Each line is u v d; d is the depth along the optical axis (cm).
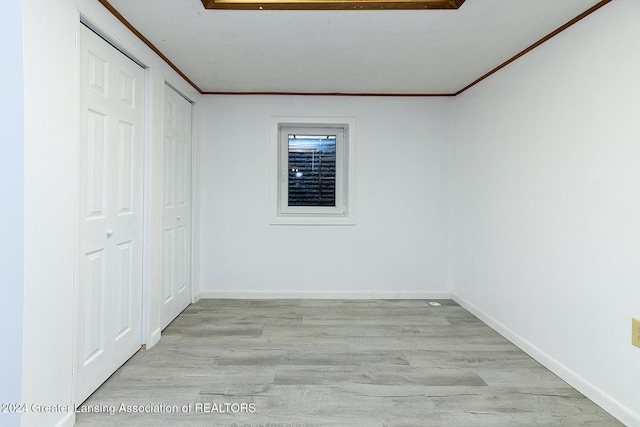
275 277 360
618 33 170
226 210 355
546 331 220
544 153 222
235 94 349
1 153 129
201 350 239
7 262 129
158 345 246
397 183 360
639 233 160
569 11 186
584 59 190
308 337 263
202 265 357
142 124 234
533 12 188
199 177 350
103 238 191
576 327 196
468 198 326
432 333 273
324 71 283
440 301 356
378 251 362
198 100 342
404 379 203
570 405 180
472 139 318
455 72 283
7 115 128
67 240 153
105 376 196
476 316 311
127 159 216
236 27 208
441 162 362
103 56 188
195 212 342
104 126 190
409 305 343
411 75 292
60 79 148
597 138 182
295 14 193
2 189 129
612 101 173
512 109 257
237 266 358
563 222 206
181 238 313
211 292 357
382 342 255
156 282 251
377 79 303
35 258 135
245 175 354
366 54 248
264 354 234
